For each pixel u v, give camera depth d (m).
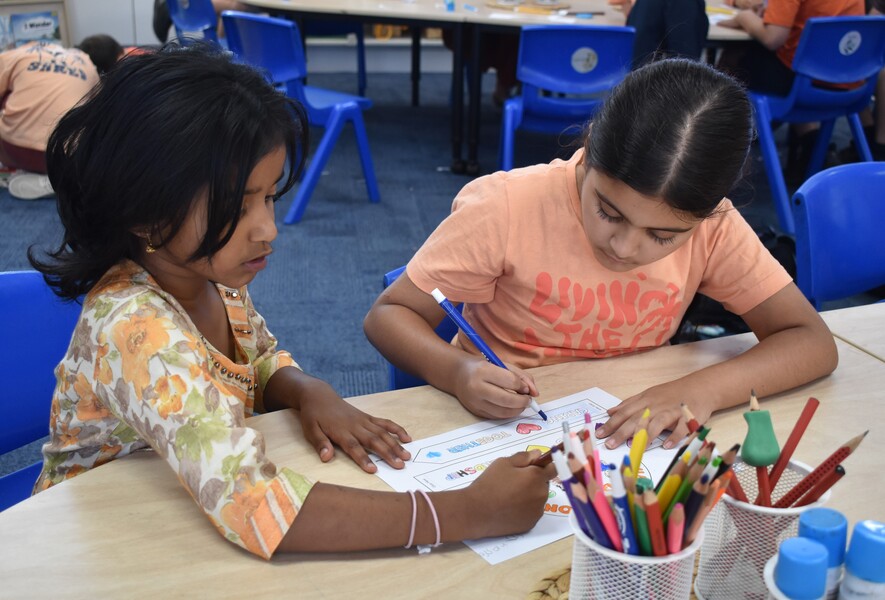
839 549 0.62
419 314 1.21
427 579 0.75
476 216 1.19
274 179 0.87
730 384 1.05
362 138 3.59
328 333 2.60
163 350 0.84
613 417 0.98
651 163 0.92
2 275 1.13
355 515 0.78
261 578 0.74
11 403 1.14
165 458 0.82
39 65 3.53
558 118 3.37
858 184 1.63
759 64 3.69
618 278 1.20
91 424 0.93
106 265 0.91
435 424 1.00
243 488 0.78
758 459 0.70
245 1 3.87
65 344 1.18
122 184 0.82
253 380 1.08
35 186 3.57
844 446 0.69
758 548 0.69
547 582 0.74
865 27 3.38
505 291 1.24
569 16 3.77
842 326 1.28
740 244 1.22
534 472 0.83
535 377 1.10
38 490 1.01
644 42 3.26
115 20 5.54
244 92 0.84
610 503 0.64
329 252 3.18
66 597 0.71
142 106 0.81
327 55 6.13
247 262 0.89
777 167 3.46
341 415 0.97
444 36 4.97
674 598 0.64
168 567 0.75
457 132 4.08
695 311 1.71
